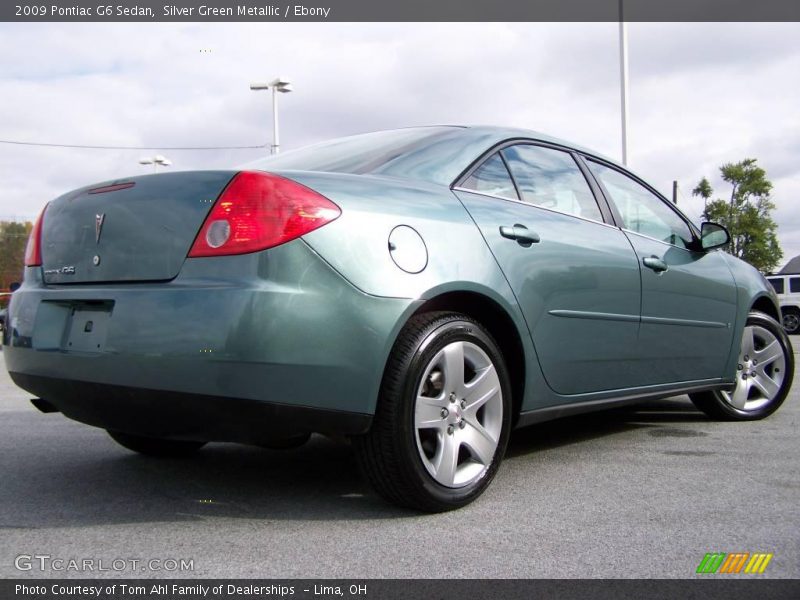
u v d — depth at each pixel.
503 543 2.23
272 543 2.23
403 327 2.45
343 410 2.29
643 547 2.20
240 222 2.24
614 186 3.70
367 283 2.32
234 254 2.23
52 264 2.69
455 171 2.87
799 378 6.91
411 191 2.64
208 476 3.05
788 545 2.21
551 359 2.98
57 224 2.71
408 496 2.46
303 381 2.21
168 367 2.21
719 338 4.10
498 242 2.78
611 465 3.24
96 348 2.37
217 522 2.43
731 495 2.75
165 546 2.20
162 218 2.37
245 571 2.01
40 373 2.56
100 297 2.40
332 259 2.28
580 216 3.35
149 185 2.45
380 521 2.44
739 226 40.12
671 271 3.72
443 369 2.53
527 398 2.92
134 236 2.41
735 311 4.21
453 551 2.16
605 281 3.25
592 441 3.79
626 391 3.47
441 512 2.53
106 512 2.54
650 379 3.62
